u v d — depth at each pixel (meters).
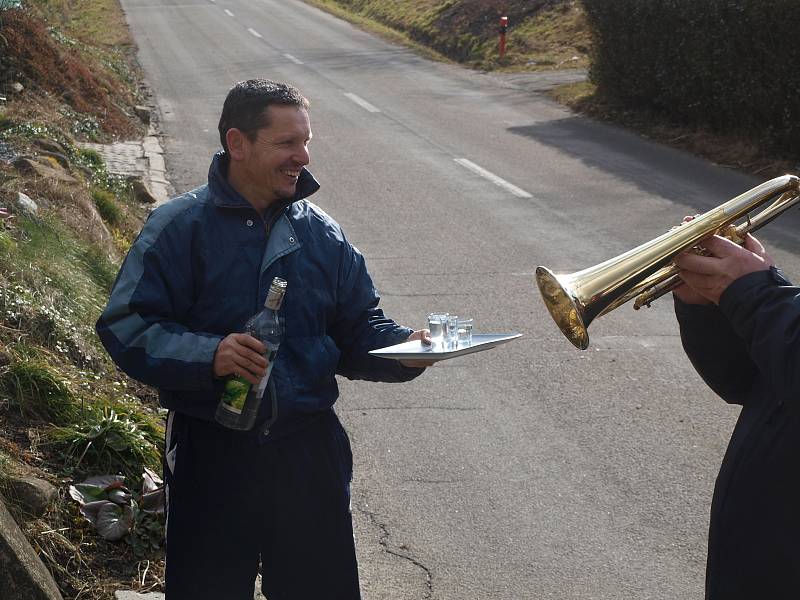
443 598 4.04
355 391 6.09
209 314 2.77
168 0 35.41
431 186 11.62
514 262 8.72
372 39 26.89
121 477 4.14
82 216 7.22
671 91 14.66
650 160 13.09
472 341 2.80
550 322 7.25
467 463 5.18
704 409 5.82
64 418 4.38
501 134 14.84
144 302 2.70
